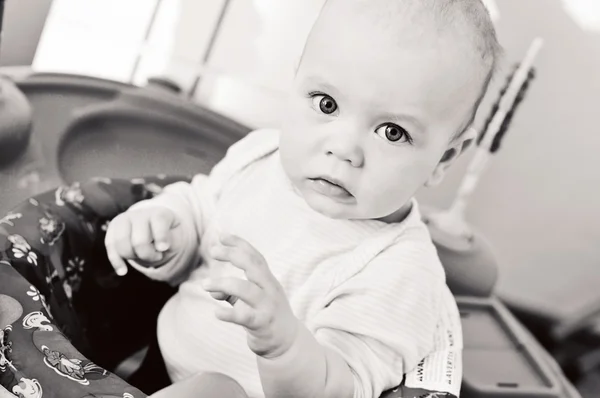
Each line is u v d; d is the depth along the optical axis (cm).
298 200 70
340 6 63
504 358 93
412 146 62
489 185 112
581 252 111
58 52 128
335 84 61
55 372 50
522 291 115
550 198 111
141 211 74
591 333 112
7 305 55
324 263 68
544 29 106
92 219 75
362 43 60
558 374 98
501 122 110
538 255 113
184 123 117
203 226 78
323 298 66
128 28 126
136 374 78
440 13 60
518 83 108
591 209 109
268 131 82
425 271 68
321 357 57
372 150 61
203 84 123
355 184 62
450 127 63
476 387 85
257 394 67
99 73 128
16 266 63
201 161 114
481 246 109
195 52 123
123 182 81
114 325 78
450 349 68
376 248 67
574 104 107
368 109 60
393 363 63
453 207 112
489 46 63
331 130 61
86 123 111
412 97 59
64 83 116
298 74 65
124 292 78
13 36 121
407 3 60
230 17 120
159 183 84
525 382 88
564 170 109
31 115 105
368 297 64
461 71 61
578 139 108
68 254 71
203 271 74
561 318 114
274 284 52
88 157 108
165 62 125
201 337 69
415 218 71
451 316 73
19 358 51
